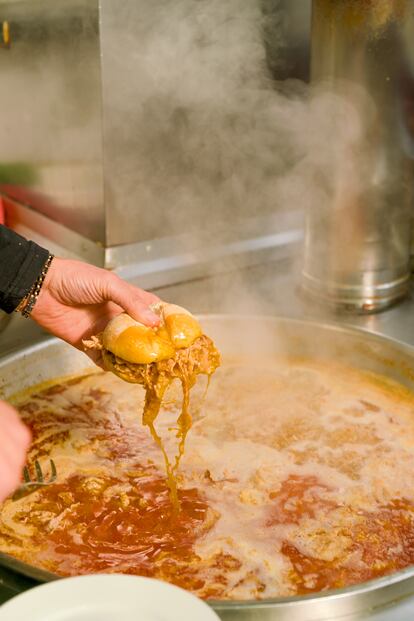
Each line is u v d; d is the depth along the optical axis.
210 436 1.29
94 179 1.67
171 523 1.07
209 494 1.14
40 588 0.65
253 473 1.19
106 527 1.07
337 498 1.12
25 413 1.37
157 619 0.63
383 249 1.61
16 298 1.29
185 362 1.05
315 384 1.46
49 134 1.80
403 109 1.48
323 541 1.03
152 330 1.07
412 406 1.38
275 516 1.08
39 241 1.95
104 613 0.64
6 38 1.84
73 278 1.27
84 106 1.63
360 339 1.48
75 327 1.36
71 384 1.47
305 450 1.25
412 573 0.88
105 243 1.70
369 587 0.86
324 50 1.47
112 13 1.52
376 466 1.20
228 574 0.97
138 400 1.42
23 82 1.83
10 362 1.41
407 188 1.58
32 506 1.11
